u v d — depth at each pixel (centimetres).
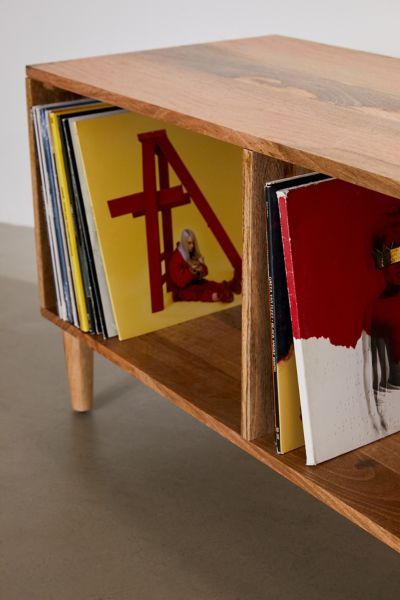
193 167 150
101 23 224
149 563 127
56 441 157
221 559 127
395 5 164
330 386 109
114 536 133
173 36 213
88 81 129
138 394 172
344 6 174
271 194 102
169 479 146
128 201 143
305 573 124
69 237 143
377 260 110
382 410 115
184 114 110
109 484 145
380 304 112
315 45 154
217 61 141
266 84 126
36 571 126
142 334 147
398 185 86
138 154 144
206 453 153
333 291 106
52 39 234
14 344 190
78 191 140
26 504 140
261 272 108
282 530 133
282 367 109
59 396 171
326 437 110
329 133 102
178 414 165
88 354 160
